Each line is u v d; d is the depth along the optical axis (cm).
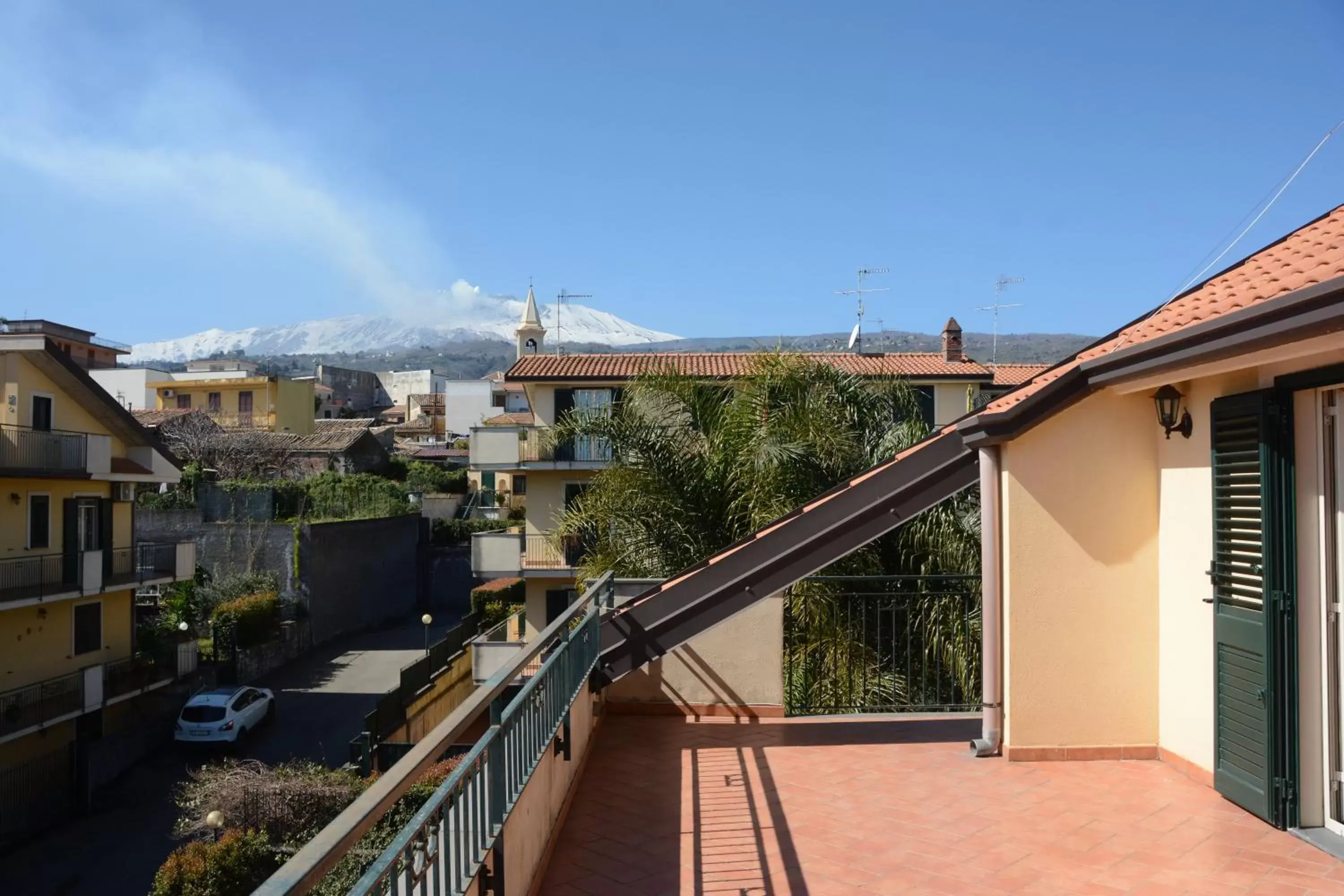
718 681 680
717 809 491
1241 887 385
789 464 1103
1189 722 514
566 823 475
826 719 669
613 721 672
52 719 2009
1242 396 447
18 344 2005
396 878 212
